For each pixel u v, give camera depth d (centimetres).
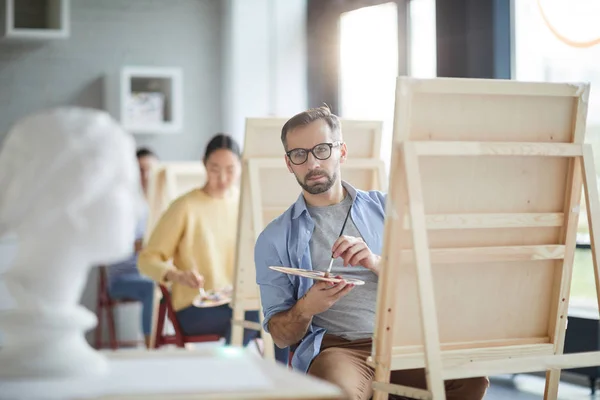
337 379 235
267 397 111
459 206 220
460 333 229
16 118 689
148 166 641
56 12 672
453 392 250
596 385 448
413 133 213
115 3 710
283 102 705
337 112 659
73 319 121
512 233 229
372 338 233
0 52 685
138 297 589
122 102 698
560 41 465
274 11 708
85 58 703
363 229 268
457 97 215
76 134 121
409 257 217
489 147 216
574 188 233
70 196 120
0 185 123
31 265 122
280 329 258
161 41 721
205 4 729
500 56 483
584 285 459
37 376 118
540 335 240
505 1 482
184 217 441
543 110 226
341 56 654
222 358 136
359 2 626
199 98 730
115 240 124
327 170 263
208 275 441
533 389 439
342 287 241
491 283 230
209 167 449
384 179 333
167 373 124
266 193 342
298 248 264
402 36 577
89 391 112
